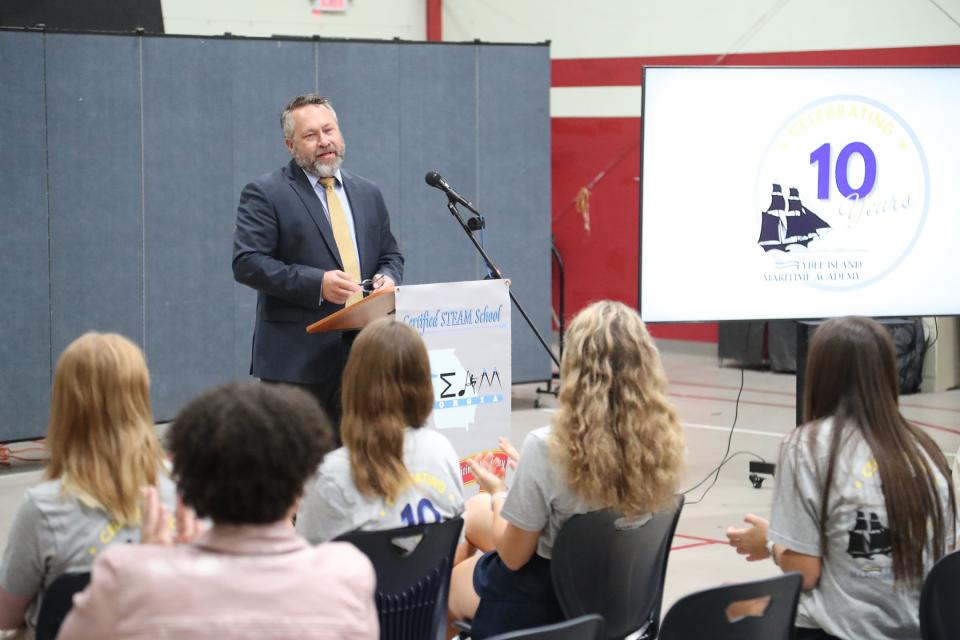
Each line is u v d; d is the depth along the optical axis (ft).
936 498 7.75
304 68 22.75
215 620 4.81
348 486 8.10
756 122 16.74
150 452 7.23
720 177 16.79
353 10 29.81
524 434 22.67
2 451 21.79
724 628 6.96
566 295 34.63
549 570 8.52
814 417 8.08
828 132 16.85
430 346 11.68
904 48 28.27
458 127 24.08
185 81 21.61
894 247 17.08
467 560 10.07
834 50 29.27
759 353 30.27
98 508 7.06
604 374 8.02
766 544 8.65
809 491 7.74
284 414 5.14
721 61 31.04
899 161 16.98
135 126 21.17
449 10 32.42
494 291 12.09
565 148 33.91
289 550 5.09
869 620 7.71
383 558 7.78
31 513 7.01
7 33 19.83
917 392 26.76
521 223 24.82
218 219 22.15
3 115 19.90
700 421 23.70
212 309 22.22
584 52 32.99
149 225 21.45
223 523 5.06
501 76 24.36
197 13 27.61
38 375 20.49
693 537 15.55
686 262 16.88
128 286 21.31
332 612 4.96
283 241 13.24
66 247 20.65
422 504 8.25
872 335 7.87
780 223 16.89
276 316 13.08
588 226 33.88
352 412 8.16
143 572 4.88
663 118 16.65
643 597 8.61
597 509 8.14
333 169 13.30
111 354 7.13
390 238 14.06
